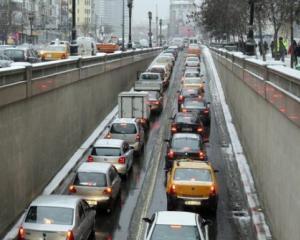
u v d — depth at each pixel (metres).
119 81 47.41
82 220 15.83
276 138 17.89
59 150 26.09
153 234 13.71
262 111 22.08
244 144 30.09
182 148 25.48
